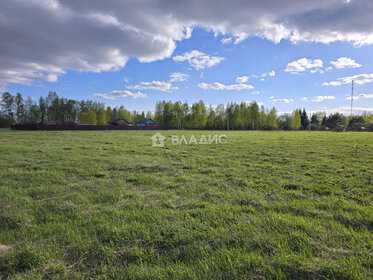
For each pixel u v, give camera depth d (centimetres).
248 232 275
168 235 272
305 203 385
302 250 236
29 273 211
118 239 268
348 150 1249
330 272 197
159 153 1138
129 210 360
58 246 254
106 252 241
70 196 433
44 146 1352
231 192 459
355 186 506
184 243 259
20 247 250
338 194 450
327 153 1123
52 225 306
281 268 208
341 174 643
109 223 310
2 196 430
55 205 384
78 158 913
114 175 626
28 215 339
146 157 991
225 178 589
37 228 297
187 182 546
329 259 218
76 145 1461
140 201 402
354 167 754
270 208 366
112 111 9106
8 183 521
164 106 7762
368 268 205
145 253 239
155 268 213
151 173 662
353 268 201
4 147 1230
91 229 293
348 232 274
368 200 408
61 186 503
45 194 446
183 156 1038
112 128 4819
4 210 359
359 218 317
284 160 912
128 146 1477
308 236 266
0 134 2475
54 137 2153
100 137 2319
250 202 393
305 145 1555
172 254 237
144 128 5519
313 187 495
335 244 249
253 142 1830
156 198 421
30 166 736
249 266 209
